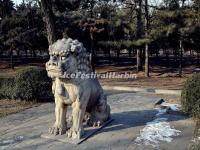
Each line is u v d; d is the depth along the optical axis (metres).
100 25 19.61
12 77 10.55
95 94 6.48
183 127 6.73
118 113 8.03
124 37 19.16
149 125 6.86
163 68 23.83
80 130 6.02
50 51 5.74
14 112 8.84
